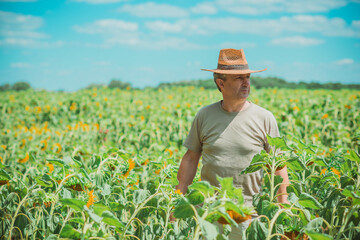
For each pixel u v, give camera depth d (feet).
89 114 42.52
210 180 10.08
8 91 67.21
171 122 30.81
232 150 9.78
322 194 9.91
